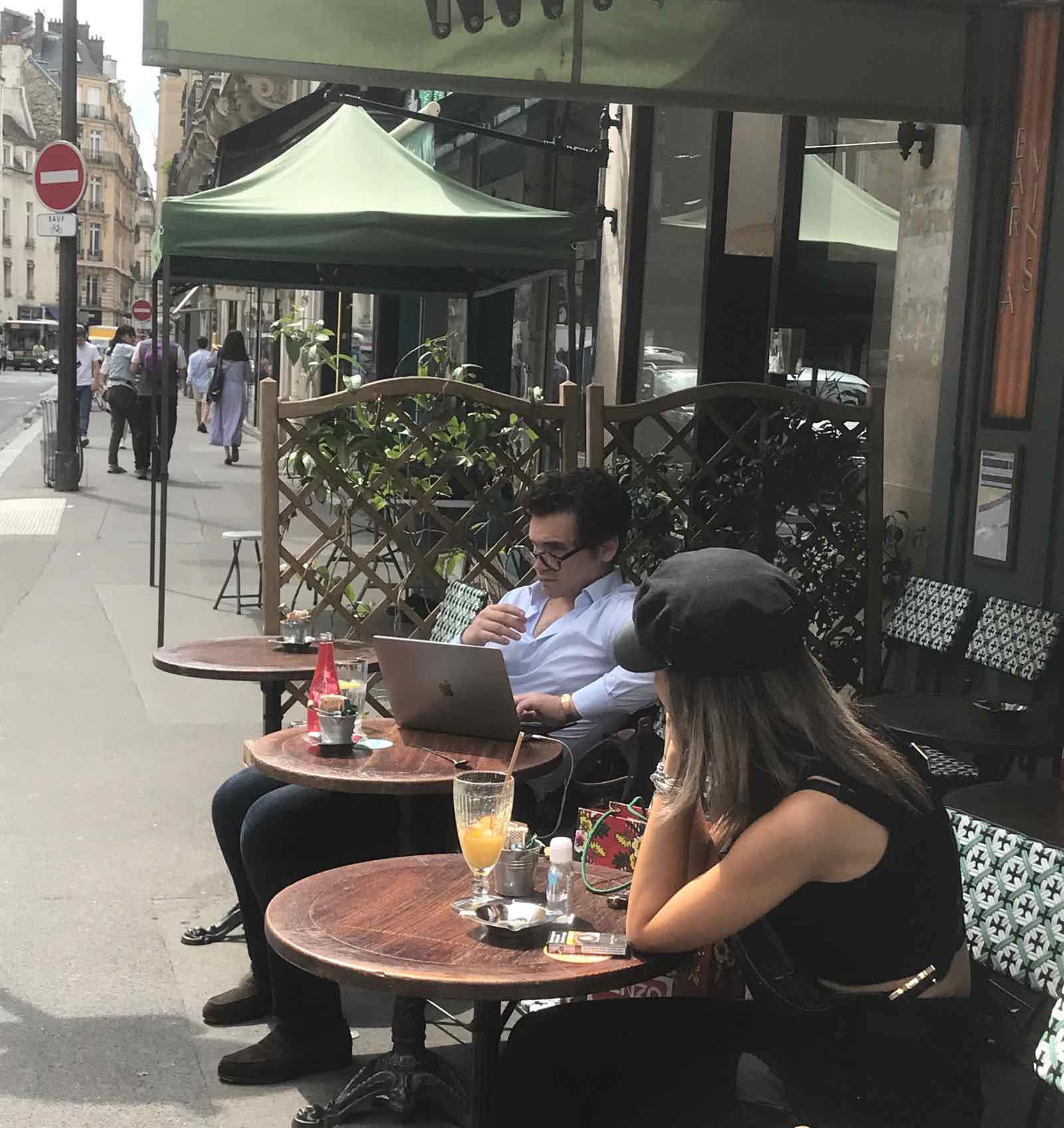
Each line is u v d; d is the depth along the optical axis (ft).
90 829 17.65
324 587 18.40
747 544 19.19
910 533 20.61
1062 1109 9.53
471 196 26.63
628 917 7.91
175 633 29.50
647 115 28.53
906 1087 7.30
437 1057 11.13
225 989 13.32
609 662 13.38
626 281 29.25
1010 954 9.06
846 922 7.41
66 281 52.11
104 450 75.10
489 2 15.39
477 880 9.09
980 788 11.67
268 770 11.34
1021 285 18.10
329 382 61.93
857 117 17.61
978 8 17.69
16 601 32.40
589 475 13.62
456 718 12.36
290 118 41.88
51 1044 12.08
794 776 7.41
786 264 24.48
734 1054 7.87
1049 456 17.49
